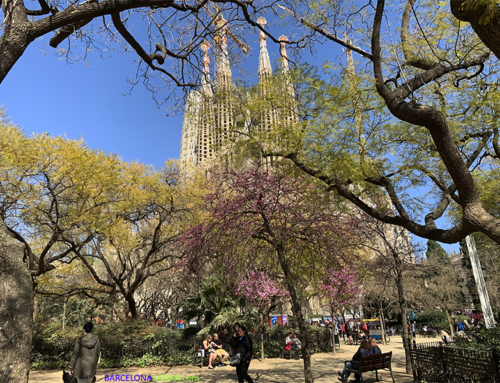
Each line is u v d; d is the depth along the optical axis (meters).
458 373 6.89
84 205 12.46
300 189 8.31
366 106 7.65
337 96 7.25
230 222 7.79
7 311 3.10
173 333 15.23
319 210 8.36
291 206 8.20
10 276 3.23
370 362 8.89
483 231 4.76
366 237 12.00
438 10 8.33
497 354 5.80
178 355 14.41
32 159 10.79
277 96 8.09
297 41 8.18
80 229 12.30
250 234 7.86
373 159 8.58
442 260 34.28
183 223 15.19
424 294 31.39
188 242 8.78
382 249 14.77
